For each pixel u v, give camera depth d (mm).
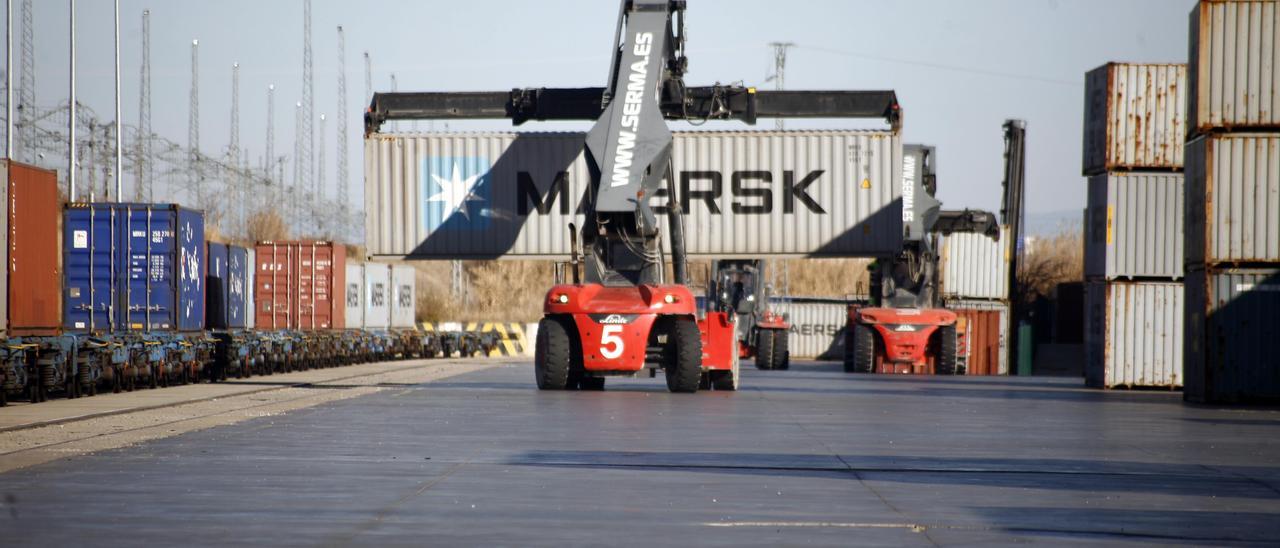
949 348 152750
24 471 40500
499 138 114812
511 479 38812
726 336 93188
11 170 78062
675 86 105250
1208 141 87750
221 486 36938
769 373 152375
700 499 34781
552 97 112688
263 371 133125
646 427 58438
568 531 29422
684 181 114750
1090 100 115438
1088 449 50406
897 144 114062
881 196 114188
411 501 34031
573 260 89625
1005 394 98812
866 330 154625
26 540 27906
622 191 85438
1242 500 35562
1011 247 192500
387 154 115312
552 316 92000
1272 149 87625
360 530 29391
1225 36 87750
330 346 159250
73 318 99125
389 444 49750
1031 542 28453
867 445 50812
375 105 114500
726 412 69688
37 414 69062
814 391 98250
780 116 113625
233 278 134000
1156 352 109750
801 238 114500
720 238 114750
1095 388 112625
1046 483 39125
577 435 53938
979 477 40500
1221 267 88125
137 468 41344
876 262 164000
